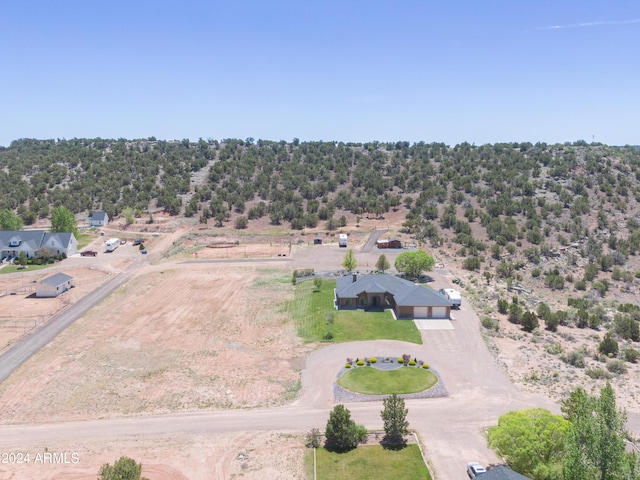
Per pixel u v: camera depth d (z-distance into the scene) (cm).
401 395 4372
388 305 6788
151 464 3469
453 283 7912
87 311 6875
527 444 2953
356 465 3422
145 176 15862
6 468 3434
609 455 2428
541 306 6631
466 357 5144
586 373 4812
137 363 5159
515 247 10269
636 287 8656
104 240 11762
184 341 5766
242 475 3347
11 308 7044
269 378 4784
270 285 8044
